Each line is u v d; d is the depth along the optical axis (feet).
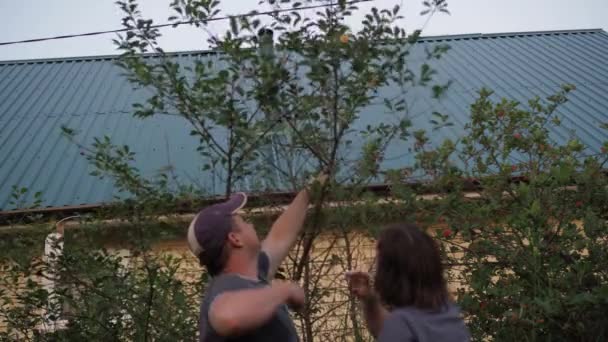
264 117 11.45
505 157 16.03
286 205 13.32
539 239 13.94
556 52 39.91
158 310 14.17
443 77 35.55
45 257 15.99
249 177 12.75
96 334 14.49
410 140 18.11
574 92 33.58
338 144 11.39
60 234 15.92
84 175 26.35
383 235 8.05
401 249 7.75
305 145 11.42
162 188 13.87
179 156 26.86
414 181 14.96
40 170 26.94
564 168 14.08
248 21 11.10
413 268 7.65
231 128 11.36
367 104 11.51
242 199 8.15
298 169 11.98
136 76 12.01
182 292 14.25
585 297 12.77
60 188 25.38
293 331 7.70
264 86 10.79
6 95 35.04
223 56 12.08
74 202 24.17
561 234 14.58
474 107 16.56
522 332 14.20
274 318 7.47
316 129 11.28
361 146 12.19
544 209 14.69
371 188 13.98
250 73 11.17
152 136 29.12
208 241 7.72
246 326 6.69
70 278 14.79
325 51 10.66
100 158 13.93
